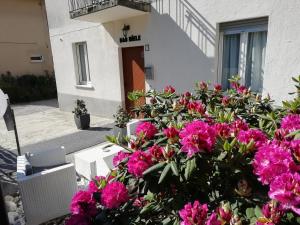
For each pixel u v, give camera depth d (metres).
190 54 5.77
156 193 1.78
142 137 2.10
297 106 2.50
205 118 2.46
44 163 4.37
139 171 1.68
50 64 17.42
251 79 5.14
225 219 1.38
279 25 4.34
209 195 1.75
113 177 2.12
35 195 3.40
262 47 4.86
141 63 7.49
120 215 1.91
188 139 1.58
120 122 6.24
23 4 15.95
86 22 8.73
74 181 3.64
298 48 4.20
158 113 3.10
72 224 1.94
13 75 16.08
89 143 6.88
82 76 10.13
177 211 1.73
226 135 1.78
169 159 1.66
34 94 16.05
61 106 11.38
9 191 4.43
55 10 9.96
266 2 4.41
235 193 1.66
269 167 1.43
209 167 1.64
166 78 6.40
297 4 4.08
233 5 4.85
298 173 1.38
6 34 15.54
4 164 5.76
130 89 8.05
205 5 5.28
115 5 5.89
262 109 2.94
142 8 6.29
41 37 16.94
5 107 3.93
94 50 8.75
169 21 6.04
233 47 5.27
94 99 9.39
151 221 1.89
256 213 1.44
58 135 7.86
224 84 5.54
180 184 1.74
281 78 4.47
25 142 7.45
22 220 3.63
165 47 6.27
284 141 1.68
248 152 1.67
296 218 1.31
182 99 3.10
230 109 2.89
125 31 7.28
